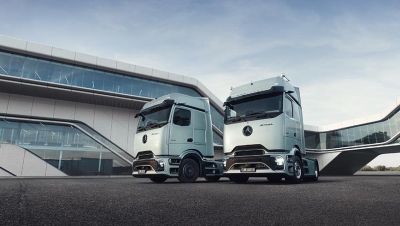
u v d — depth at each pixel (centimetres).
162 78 2875
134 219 197
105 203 286
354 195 362
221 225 176
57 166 2416
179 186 598
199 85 3073
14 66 2223
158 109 900
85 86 2495
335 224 178
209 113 979
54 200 309
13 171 2186
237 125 737
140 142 896
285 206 261
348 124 4056
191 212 228
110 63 2617
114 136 2809
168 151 823
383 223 180
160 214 218
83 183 724
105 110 2827
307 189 474
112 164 2711
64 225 176
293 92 736
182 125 876
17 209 238
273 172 643
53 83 2323
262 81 771
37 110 2461
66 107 2611
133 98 2712
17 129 2344
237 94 796
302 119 818
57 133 2509
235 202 295
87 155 2595
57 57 2372
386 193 387
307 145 4344
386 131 3588
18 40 2227
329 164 4341
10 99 2364
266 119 688
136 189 494
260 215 212
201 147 912
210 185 642
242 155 710
